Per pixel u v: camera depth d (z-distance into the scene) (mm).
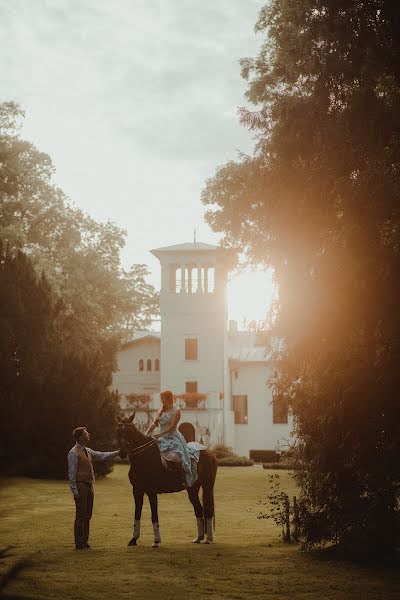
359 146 13641
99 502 24984
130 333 61969
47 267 44906
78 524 13977
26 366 33031
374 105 13523
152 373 64375
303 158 14859
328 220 14242
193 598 9562
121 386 64438
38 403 33000
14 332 33031
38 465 32844
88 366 34562
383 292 12734
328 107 14516
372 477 13000
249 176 19891
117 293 56250
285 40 15594
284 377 14555
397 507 13234
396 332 12555
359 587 10359
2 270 34188
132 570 11461
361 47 13805
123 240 55969
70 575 11039
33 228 48750
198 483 15195
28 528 17859
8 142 43625
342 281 13000
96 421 33719
